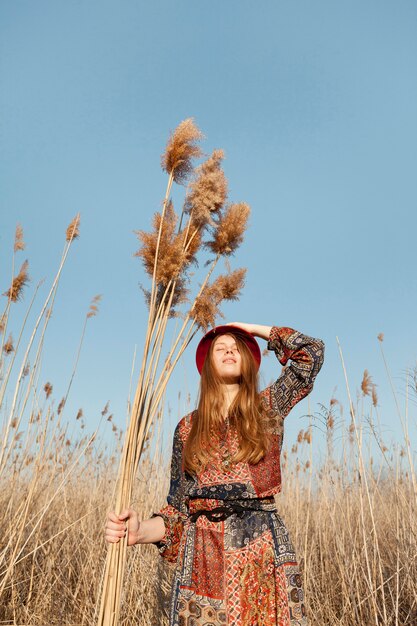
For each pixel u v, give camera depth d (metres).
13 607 4.14
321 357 2.63
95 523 5.70
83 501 6.32
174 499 2.64
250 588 2.25
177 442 2.71
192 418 2.72
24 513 4.14
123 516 2.49
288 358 2.69
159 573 4.45
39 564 5.02
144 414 2.73
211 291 2.91
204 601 2.27
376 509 5.83
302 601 2.28
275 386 2.67
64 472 5.62
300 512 6.09
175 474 2.68
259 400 2.61
